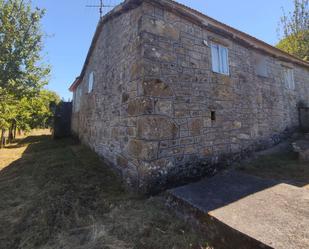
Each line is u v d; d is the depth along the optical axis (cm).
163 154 350
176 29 396
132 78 381
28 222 268
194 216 255
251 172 413
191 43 418
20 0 697
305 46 1145
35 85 760
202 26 441
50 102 1425
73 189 368
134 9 395
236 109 495
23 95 751
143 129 335
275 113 616
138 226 249
